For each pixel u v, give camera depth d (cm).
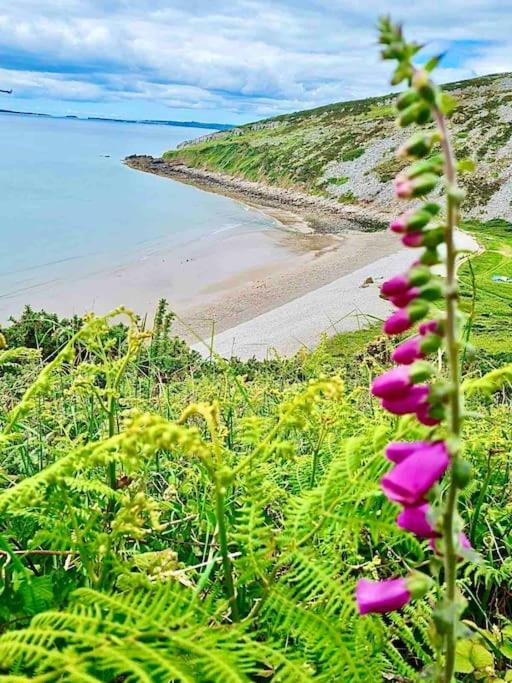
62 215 8594
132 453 162
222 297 4772
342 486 203
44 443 344
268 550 189
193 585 238
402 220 143
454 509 149
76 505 237
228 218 8962
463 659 229
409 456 149
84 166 15750
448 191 138
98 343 278
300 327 3797
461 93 11975
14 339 1089
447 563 152
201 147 15512
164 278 5388
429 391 146
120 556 232
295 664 149
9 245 6550
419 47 136
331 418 284
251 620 180
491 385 181
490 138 9812
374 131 12156
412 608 228
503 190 8606
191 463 324
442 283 144
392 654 207
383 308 4153
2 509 172
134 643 133
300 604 187
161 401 467
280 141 13550
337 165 11038
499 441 336
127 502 204
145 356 643
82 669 125
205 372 709
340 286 4919
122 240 7131
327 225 8612
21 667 161
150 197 10794
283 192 11344
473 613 272
